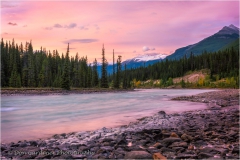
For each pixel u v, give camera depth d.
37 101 44.44
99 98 54.75
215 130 12.95
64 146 10.04
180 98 51.03
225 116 19.53
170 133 12.11
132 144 10.21
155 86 188.88
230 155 8.16
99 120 20.25
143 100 47.50
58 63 129.12
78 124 18.19
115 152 8.74
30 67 103.44
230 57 182.38
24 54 122.44
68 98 54.47
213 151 8.60
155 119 19.27
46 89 87.62
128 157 7.99
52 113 25.36
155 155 7.91
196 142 10.27
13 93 70.69
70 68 119.44
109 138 11.09
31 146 10.37
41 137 13.46
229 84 150.75
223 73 176.50
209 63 197.38
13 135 13.99
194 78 190.12
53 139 12.05
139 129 14.40
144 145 10.08
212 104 37.09
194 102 41.78
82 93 83.44
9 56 109.31
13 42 120.25
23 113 25.42
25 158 8.41
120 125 17.62
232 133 11.76
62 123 18.66
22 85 101.81
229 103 36.44
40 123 18.73
